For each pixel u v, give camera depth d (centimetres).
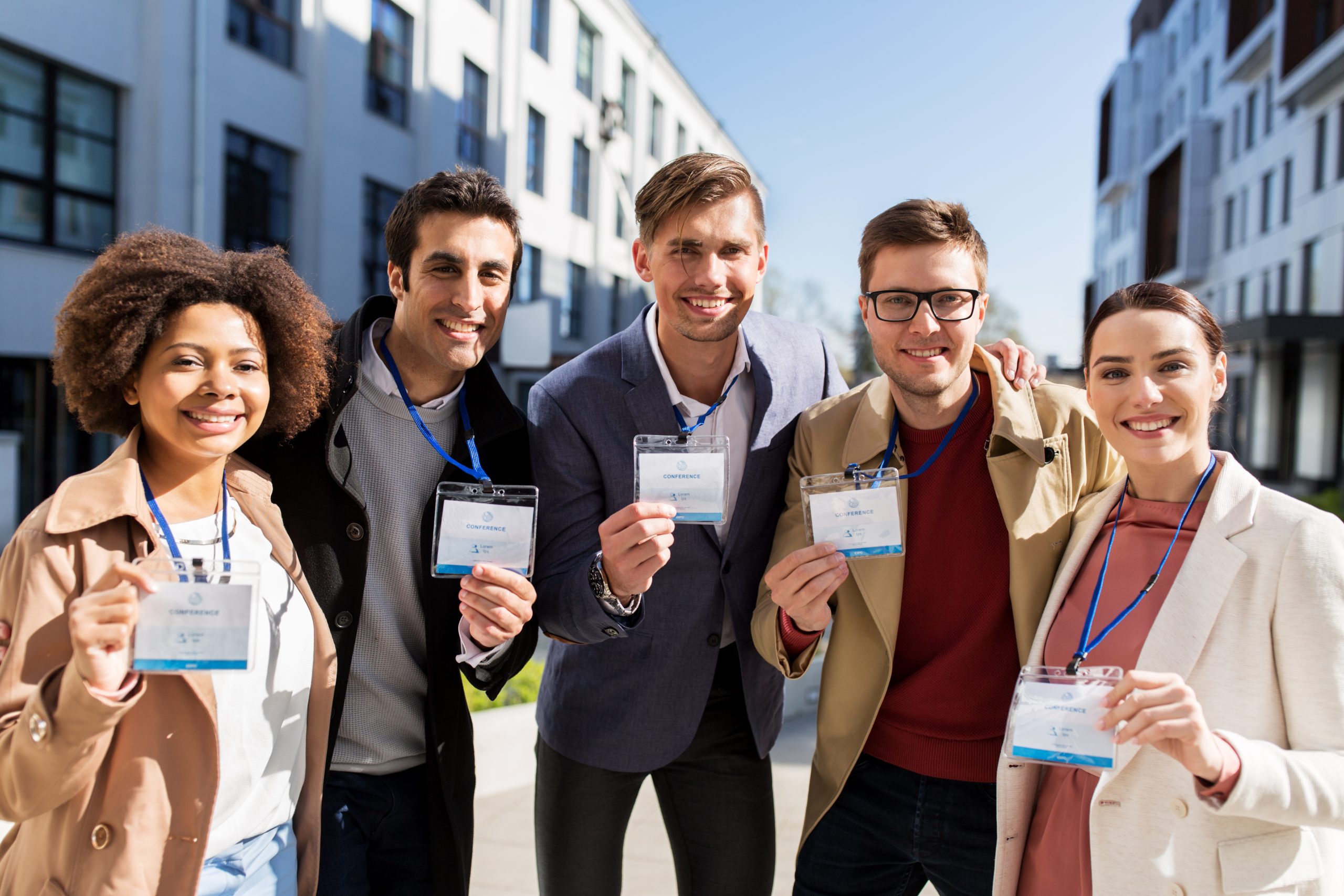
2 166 734
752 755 209
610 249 1794
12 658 117
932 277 173
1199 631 137
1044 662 160
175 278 134
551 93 1529
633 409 199
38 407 783
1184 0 2833
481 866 312
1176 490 153
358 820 174
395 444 180
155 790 126
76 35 761
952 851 180
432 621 175
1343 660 127
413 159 1173
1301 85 1720
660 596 197
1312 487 1577
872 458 189
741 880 212
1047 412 189
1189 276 2470
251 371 142
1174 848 134
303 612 151
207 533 142
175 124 832
